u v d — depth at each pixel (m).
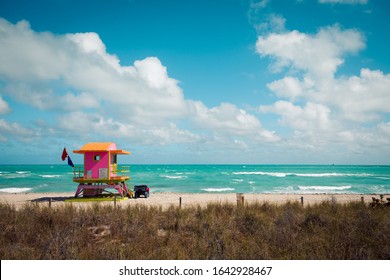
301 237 9.49
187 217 12.63
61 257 7.70
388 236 9.12
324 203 16.75
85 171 26.11
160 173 99.62
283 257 7.85
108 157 26.14
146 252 8.27
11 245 8.80
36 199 27.59
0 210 13.54
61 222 11.71
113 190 40.31
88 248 8.45
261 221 11.77
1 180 62.62
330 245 8.43
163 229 11.38
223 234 9.73
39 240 9.36
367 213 12.62
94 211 14.04
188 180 64.94
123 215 12.98
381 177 78.56
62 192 38.19
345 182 61.03
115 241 9.49
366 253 7.82
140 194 28.52
